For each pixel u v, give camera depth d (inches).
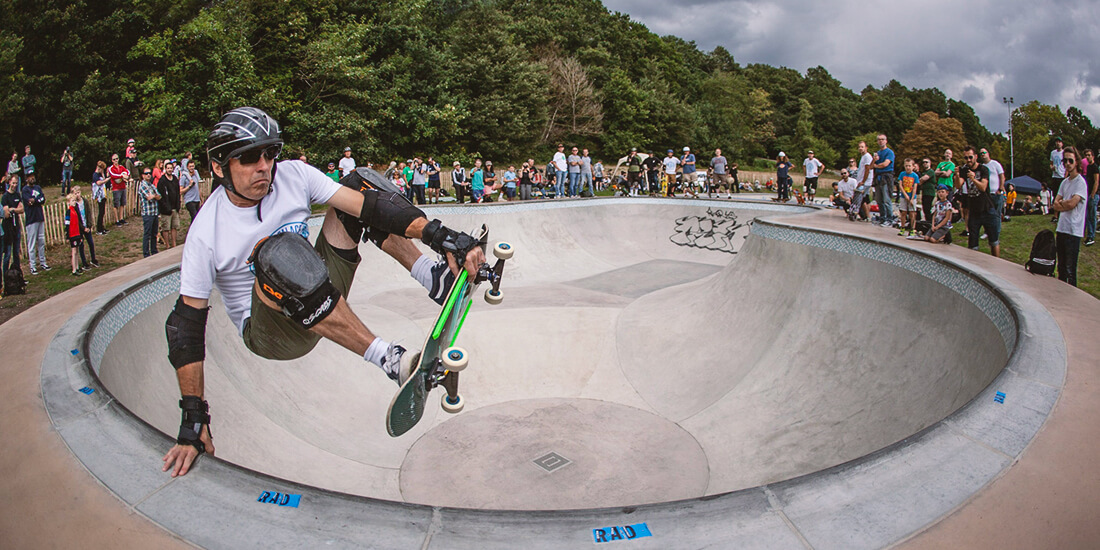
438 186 840.3
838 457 249.8
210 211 95.0
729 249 718.5
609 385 375.6
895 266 312.2
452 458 296.0
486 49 1414.9
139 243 577.6
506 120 1443.2
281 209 97.0
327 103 1118.4
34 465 105.3
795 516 92.7
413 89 1310.3
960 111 4202.8
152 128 946.1
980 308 234.1
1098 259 431.5
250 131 87.7
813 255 377.1
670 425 323.6
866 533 88.9
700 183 1143.6
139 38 966.4
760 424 299.9
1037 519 92.3
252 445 247.8
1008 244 481.7
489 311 458.0
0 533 90.7
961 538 88.3
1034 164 2706.7
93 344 169.2
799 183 2036.2
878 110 3843.5
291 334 101.6
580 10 2038.6
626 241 767.7
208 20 965.8
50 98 900.6
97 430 115.1
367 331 94.3
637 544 86.9
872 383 277.4
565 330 429.1
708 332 402.0
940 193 384.2
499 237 658.8
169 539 87.4
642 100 1902.1
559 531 89.4
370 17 1278.3
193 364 99.2
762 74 3681.1
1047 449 110.3
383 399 343.6
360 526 90.5
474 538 88.1
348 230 106.3
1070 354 154.4
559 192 863.7
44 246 504.4
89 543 87.2
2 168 901.8
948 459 107.4
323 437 293.6
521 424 330.0
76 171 941.2
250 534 88.3
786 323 361.4
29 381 136.3
